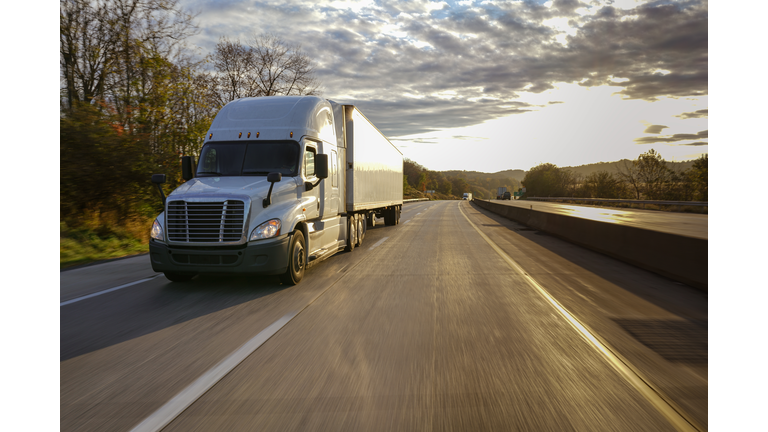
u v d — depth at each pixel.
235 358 4.37
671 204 41.31
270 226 7.52
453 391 3.59
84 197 12.87
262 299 6.91
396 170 23.88
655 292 7.41
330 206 10.61
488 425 3.04
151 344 4.80
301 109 9.64
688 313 6.06
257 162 8.88
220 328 5.39
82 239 12.12
